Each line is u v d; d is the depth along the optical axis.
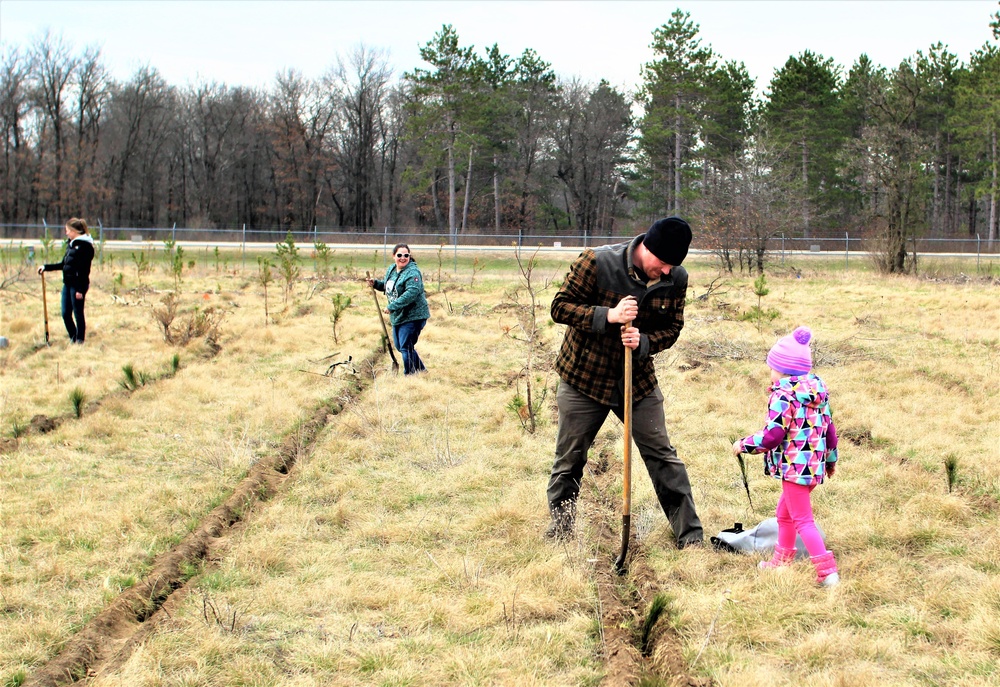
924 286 20.30
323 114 62.28
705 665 3.46
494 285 20.47
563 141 60.41
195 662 3.54
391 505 5.42
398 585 4.23
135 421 7.18
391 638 3.75
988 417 7.21
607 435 7.03
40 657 3.59
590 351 4.64
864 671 3.30
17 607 4.02
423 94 50.38
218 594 4.16
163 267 22.14
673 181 50.91
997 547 4.43
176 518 5.14
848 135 47.00
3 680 3.39
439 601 4.04
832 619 3.80
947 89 51.03
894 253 25.84
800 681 3.31
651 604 3.78
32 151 58.62
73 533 4.82
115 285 15.89
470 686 3.33
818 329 12.48
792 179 42.56
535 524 4.99
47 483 5.68
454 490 5.71
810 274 25.89
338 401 8.14
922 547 4.59
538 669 3.45
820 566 4.14
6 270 18.73
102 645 3.73
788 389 4.19
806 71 45.34
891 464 6.00
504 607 3.88
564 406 4.77
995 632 3.51
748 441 4.31
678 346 11.05
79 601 4.06
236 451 6.27
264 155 63.22
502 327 13.02
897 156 25.92
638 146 56.53
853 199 47.62
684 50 45.38
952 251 37.88
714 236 25.47
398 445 6.73
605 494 5.60
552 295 17.44
